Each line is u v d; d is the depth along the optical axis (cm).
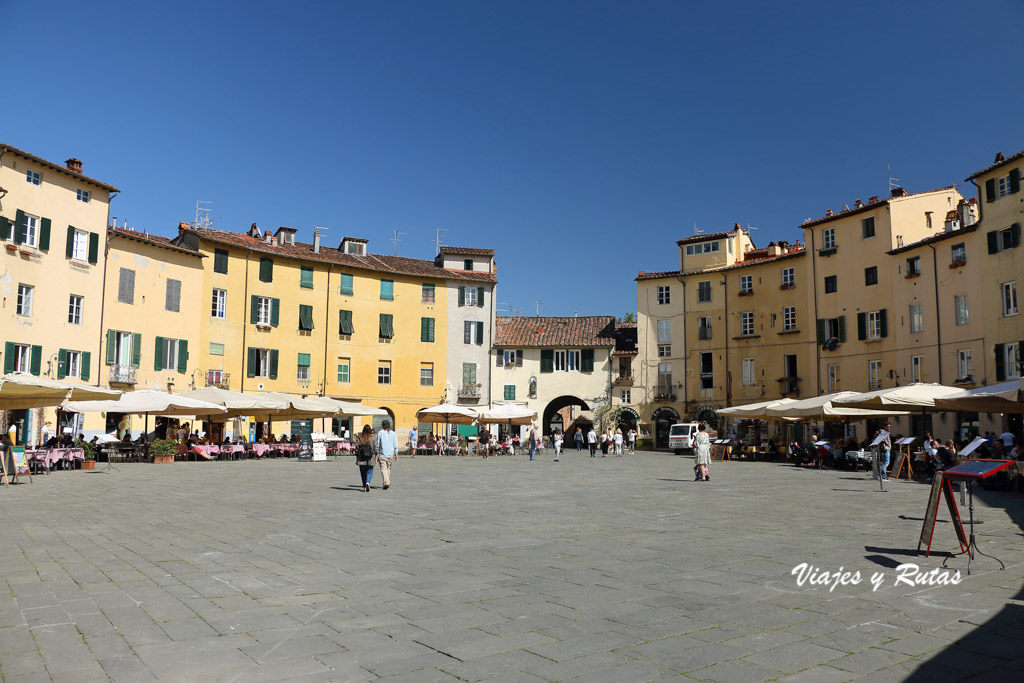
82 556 962
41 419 3428
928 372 4134
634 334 6300
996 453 2556
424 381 5741
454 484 2223
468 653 566
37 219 3519
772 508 1543
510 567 896
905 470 2778
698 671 526
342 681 508
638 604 713
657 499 1750
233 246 4734
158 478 2367
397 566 903
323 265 5291
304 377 5150
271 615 675
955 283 3978
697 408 5669
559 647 580
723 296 5622
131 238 4038
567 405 6500
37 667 533
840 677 513
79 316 3725
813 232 5028
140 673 522
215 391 3503
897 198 4491
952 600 722
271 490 1958
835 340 4797
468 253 6206
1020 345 3544
